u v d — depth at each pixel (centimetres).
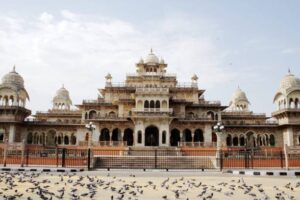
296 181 2427
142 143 6053
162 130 6134
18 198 1453
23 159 3662
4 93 6481
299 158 3856
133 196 1583
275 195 1661
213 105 6925
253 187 2011
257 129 6912
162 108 6344
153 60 7475
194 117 6512
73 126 6912
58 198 1469
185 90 7031
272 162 3825
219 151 3869
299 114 6322
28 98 6981
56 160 3766
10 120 6306
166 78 7206
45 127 6900
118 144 5897
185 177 2697
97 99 7062
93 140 6406
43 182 2078
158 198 1537
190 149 5247
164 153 4972
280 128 6819
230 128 6925
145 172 3170
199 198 1546
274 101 6931
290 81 6625
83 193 1609
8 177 2261
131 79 7188
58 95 9231
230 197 1595
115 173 3011
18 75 6869
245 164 3644
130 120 6369
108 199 1467
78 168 3378
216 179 2538
